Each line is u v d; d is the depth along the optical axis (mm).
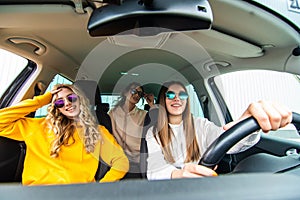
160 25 602
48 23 1197
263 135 1512
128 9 560
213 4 932
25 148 1726
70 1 1008
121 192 376
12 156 1660
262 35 1188
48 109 1426
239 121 609
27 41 1614
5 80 2008
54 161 1246
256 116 592
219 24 1113
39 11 1062
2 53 1778
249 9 968
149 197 366
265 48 1330
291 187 422
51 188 388
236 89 1525
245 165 735
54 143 1280
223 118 924
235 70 1779
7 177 1613
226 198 377
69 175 1171
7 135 1481
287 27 1057
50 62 2029
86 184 398
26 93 2082
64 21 1171
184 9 554
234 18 1042
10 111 1476
